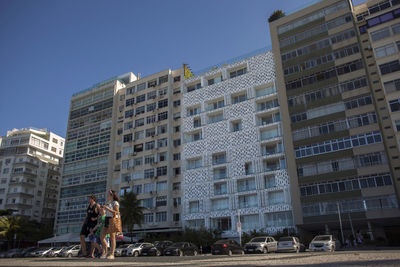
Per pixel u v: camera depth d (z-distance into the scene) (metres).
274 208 48.00
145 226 58.31
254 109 55.03
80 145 74.06
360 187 42.16
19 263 8.34
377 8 46.66
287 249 28.72
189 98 63.44
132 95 71.00
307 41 52.12
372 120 44.09
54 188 91.94
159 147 63.12
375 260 9.08
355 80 46.72
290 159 48.22
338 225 45.50
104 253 9.77
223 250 29.42
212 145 57.28
